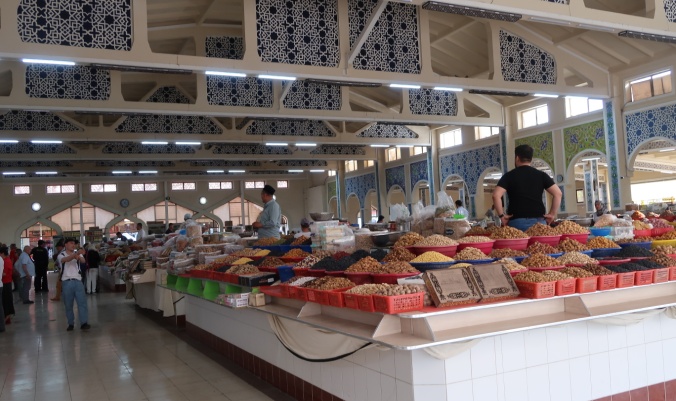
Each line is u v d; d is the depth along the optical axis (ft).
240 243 24.84
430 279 9.24
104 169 70.69
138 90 55.93
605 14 27.63
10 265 31.94
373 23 30.50
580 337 10.77
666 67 38.70
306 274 13.48
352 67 30.99
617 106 42.14
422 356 9.14
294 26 29.66
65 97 35.09
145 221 85.40
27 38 24.08
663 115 39.17
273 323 13.80
